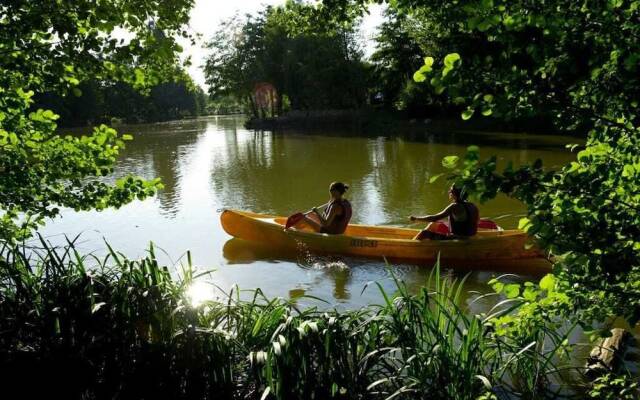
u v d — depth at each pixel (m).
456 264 7.71
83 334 3.93
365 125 38.78
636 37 2.21
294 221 8.84
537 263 7.63
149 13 3.99
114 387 3.77
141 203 12.23
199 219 10.70
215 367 3.63
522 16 2.22
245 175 16.80
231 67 55.38
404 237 8.77
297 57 51.16
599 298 2.50
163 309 3.92
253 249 8.69
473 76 2.28
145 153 24.91
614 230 2.25
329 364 3.51
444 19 3.40
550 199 2.23
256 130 41.12
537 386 3.94
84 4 3.58
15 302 4.09
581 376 4.26
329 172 16.83
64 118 56.91
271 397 3.49
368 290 6.84
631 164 2.35
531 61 2.45
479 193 2.21
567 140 23.09
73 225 10.30
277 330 3.52
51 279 4.39
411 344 3.71
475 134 27.53
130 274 4.25
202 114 110.12
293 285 7.09
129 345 3.89
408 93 36.38
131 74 4.13
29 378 3.81
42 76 3.80
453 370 3.44
